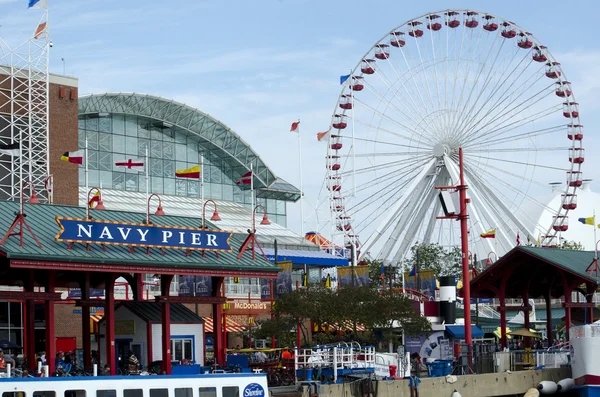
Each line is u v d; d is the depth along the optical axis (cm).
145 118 14850
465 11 12594
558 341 8494
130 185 14650
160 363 6281
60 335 9350
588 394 6806
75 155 8219
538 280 8938
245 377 5306
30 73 10556
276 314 8419
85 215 6303
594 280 7625
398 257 12594
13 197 9694
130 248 6003
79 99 13675
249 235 6581
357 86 12988
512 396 7131
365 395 6072
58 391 4581
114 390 4784
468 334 7325
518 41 12475
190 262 6172
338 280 9794
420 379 6488
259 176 16575
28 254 5362
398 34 12900
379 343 8675
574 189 12731
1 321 8725
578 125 12538
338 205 13012
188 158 15612
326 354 6656
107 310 6012
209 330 10312
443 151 12412
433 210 12662
